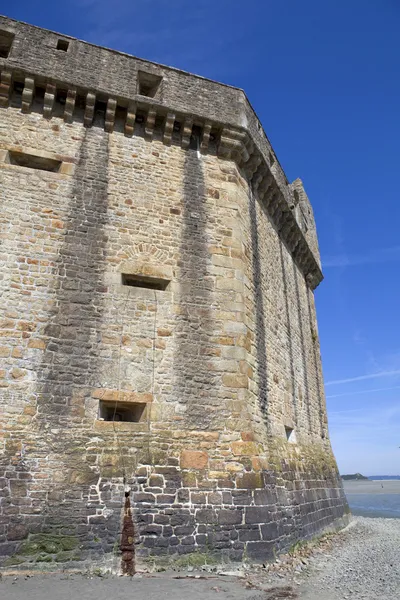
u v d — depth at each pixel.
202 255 10.56
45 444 8.03
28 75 10.39
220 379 9.51
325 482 14.83
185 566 7.82
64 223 9.75
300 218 18.11
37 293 9.01
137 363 9.12
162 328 9.56
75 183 10.20
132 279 10.00
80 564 7.46
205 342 9.74
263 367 11.20
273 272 13.96
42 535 7.49
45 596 6.32
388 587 7.46
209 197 11.27
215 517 8.29
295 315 15.95
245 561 8.12
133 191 10.62
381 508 33.88
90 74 10.91
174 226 10.62
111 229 10.06
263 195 13.80
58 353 8.71
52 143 10.39
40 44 10.77
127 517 7.92
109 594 6.49
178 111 11.38
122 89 11.05
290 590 7.15
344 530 15.41
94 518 7.78
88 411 8.48
